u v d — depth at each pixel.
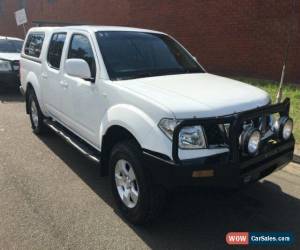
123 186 4.11
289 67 10.84
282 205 4.50
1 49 12.21
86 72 4.52
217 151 3.52
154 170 3.53
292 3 10.51
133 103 3.88
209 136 3.52
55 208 4.35
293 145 4.23
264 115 3.77
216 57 12.81
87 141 5.01
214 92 3.95
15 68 11.08
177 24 13.84
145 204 3.73
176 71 4.86
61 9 21.89
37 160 5.84
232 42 12.25
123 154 3.90
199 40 13.22
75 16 20.47
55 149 6.35
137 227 3.98
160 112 3.55
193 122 3.42
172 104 3.56
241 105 3.77
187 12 13.39
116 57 4.66
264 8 11.20
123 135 4.15
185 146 3.47
